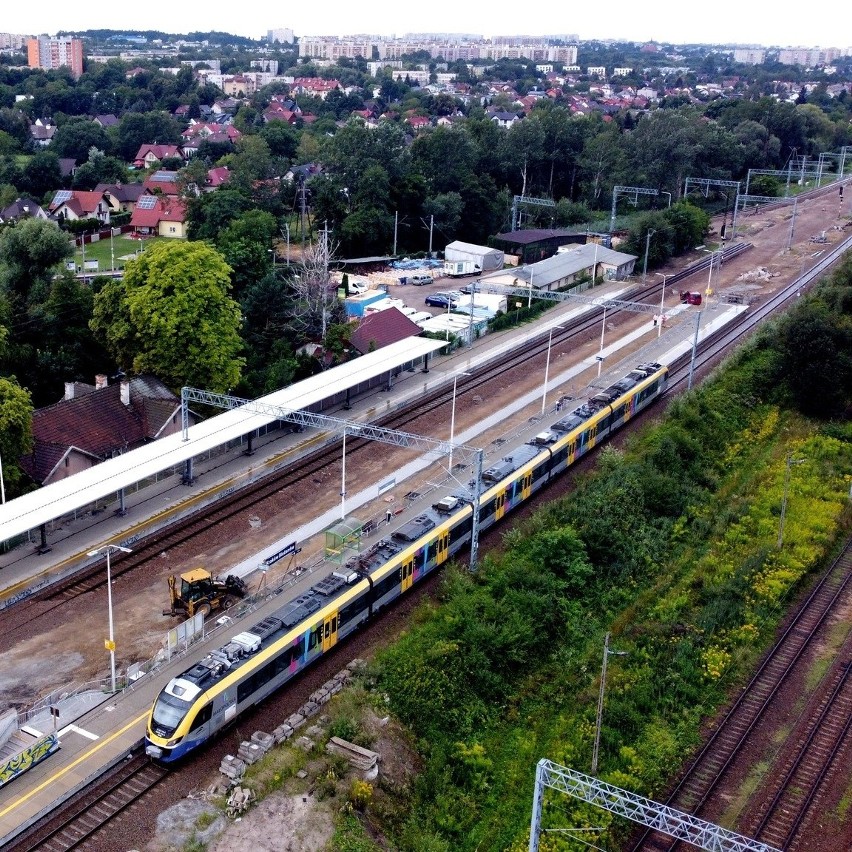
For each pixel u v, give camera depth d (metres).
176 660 48.84
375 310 108.38
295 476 72.06
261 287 95.06
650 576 61.75
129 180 188.12
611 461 74.12
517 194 181.62
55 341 85.94
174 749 40.69
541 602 55.09
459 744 45.47
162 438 72.19
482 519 63.06
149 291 78.81
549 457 70.88
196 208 131.50
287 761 41.56
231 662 44.03
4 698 46.06
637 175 177.25
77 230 148.12
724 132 189.62
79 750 42.06
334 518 66.25
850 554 65.56
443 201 148.50
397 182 148.50
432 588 57.62
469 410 87.88
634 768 44.38
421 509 66.12
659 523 67.75
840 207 190.12
